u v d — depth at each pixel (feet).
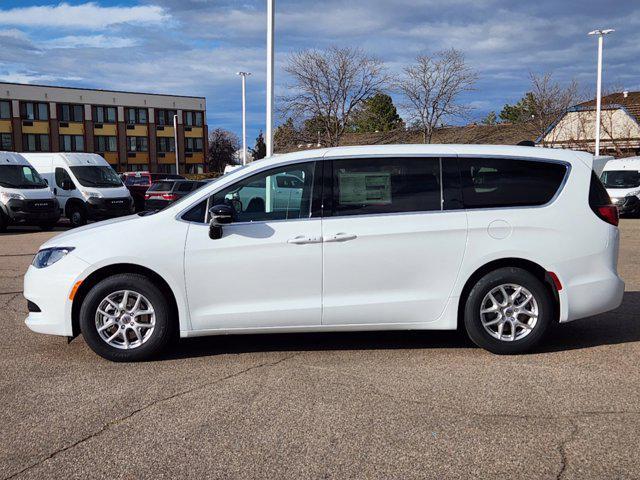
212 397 14.33
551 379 15.37
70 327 16.85
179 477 10.73
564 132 119.85
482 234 16.96
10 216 58.80
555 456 11.37
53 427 12.76
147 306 16.93
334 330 17.19
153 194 80.69
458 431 12.42
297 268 16.80
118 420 13.08
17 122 198.39
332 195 17.03
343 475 10.75
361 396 14.32
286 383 15.21
